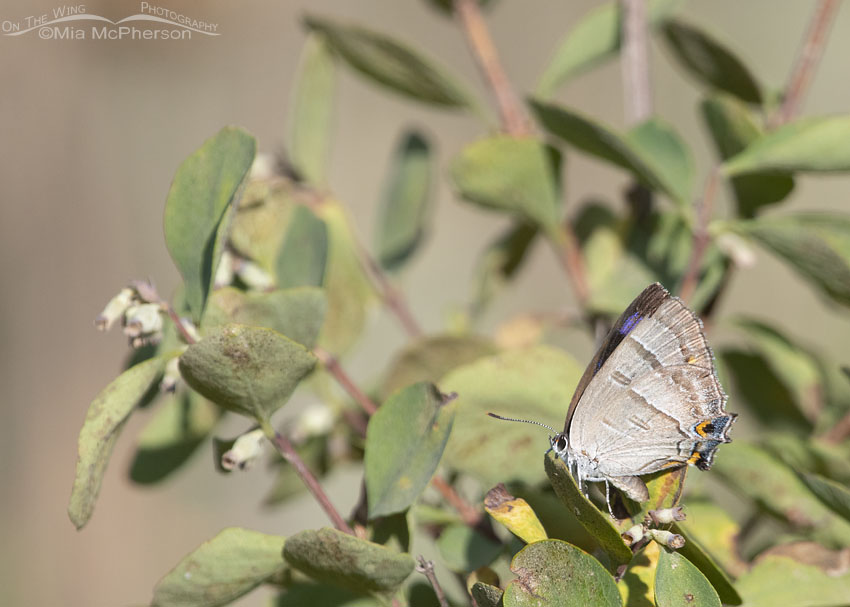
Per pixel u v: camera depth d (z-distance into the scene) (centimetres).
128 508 124
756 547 63
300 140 64
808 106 112
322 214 63
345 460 63
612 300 63
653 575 58
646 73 64
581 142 61
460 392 60
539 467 60
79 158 130
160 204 131
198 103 131
